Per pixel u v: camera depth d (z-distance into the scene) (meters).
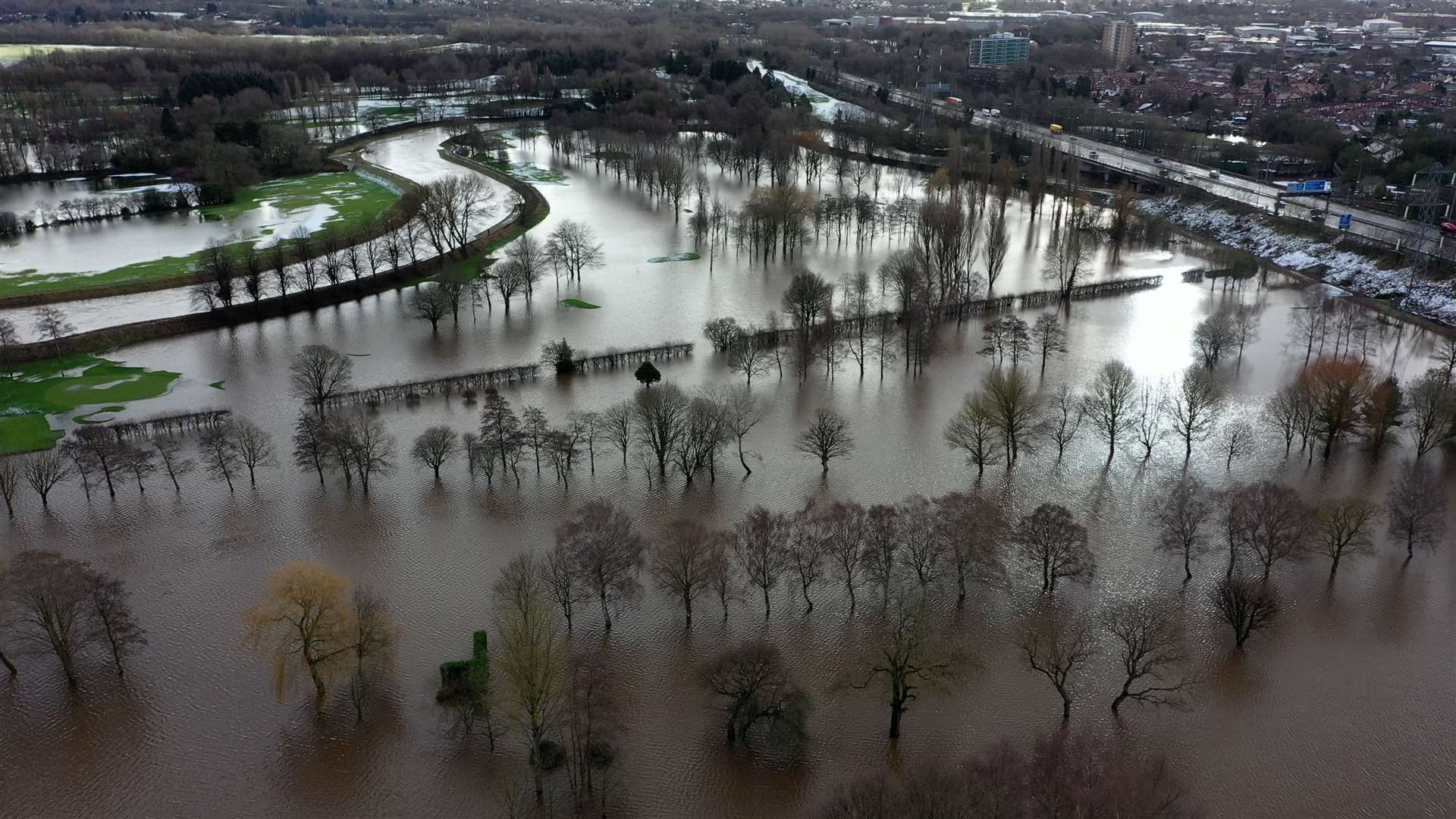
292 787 140.88
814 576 176.12
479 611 176.12
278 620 154.88
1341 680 160.88
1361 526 190.00
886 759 145.00
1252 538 182.62
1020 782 126.56
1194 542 190.12
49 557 166.88
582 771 141.50
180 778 142.38
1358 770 143.25
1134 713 153.62
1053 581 180.38
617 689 158.38
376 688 158.00
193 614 175.50
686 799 139.00
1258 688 159.25
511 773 142.62
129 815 136.50
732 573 184.62
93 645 166.50
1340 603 179.50
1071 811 118.12
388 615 168.88
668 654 166.38
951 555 179.38
